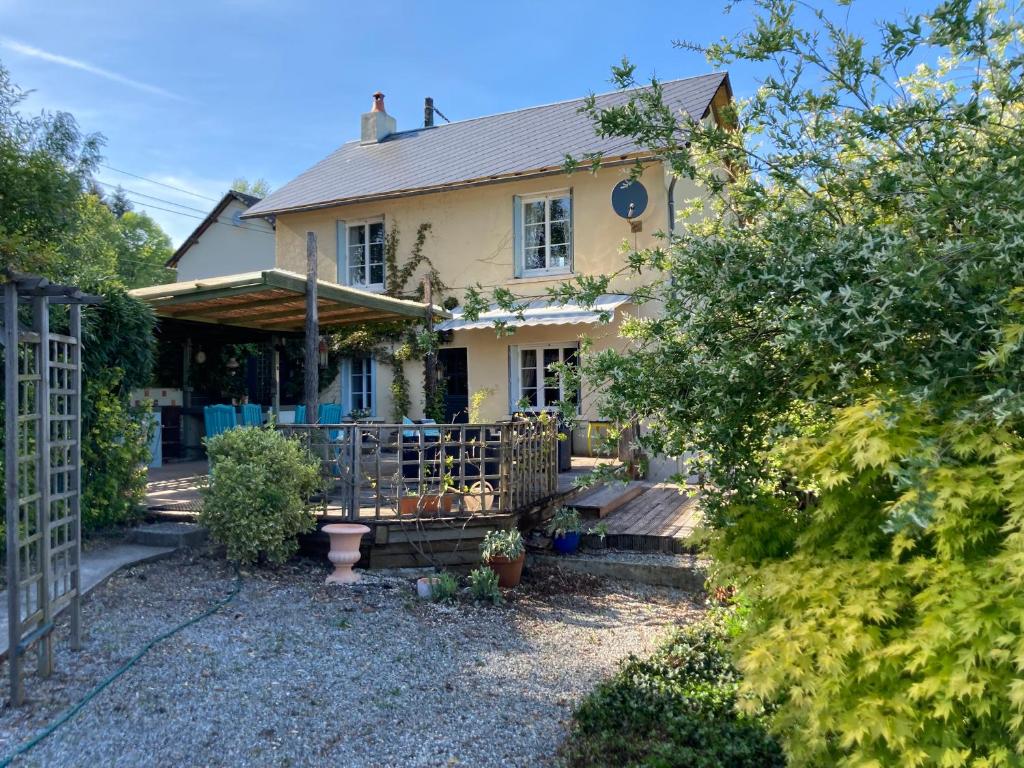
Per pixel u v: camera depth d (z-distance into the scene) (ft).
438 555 28.32
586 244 51.55
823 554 11.84
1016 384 10.70
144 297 35.96
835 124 15.83
